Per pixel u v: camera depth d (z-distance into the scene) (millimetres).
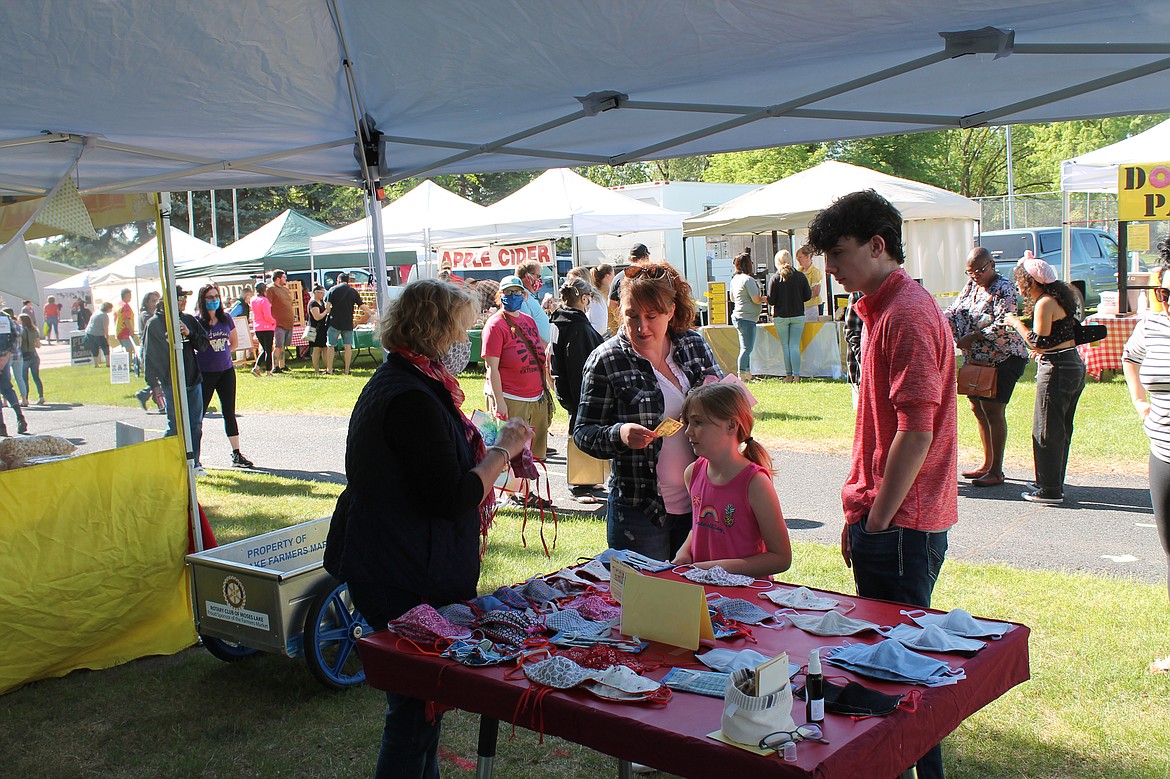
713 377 3605
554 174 15227
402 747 2678
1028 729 3455
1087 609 4570
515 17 3066
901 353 2605
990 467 7199
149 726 3912
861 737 1755
